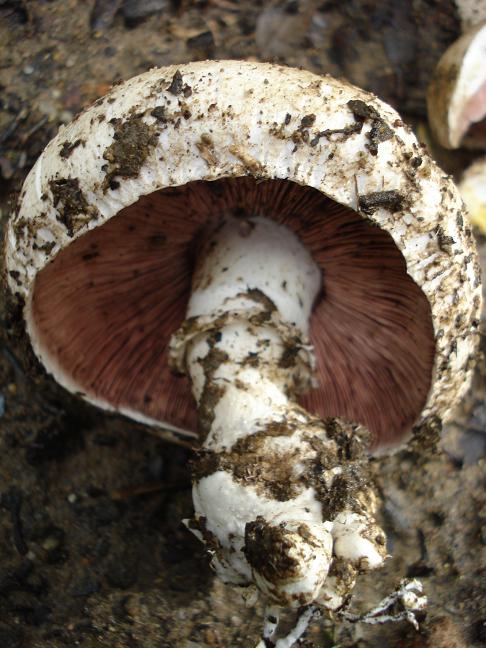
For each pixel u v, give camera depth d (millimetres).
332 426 135
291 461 129
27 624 161
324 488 127
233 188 141
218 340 143
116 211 125
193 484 136
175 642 160
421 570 173
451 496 183
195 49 218
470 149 223
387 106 133
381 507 182
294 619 164
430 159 135
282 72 129
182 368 152
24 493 174
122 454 183
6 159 195
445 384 147
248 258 148
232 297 145
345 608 133
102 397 173
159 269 167
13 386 181
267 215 151
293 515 123
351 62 226
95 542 172
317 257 157
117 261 159
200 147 122
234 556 129
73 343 167
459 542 177
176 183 123
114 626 162
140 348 178
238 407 137
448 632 161
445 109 211
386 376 172
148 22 216
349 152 123
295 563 117
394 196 126
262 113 122
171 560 172
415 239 129
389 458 187
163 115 124
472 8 228
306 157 122
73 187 127
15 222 137
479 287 144
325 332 176
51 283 150
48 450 179
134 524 176
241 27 222
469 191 217
